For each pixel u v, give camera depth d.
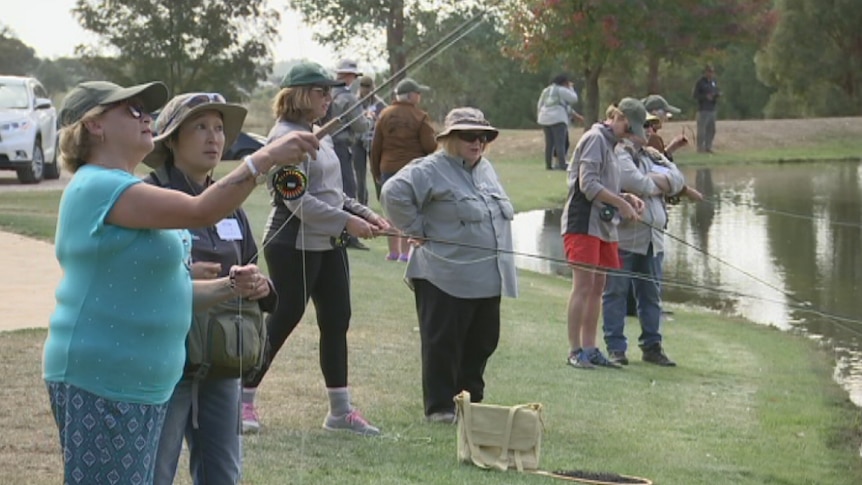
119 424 5.50
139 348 5.53
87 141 5.66
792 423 11.28
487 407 8.94
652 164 13.77
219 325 6.39
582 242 12.59
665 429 10.65
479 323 10.18
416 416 10.14
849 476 9.71
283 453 8.78
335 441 9.22
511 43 36.31
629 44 36.66
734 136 46.00
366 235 9.23
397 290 16.25
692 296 18.75
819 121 48.28
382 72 34.31
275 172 8.00
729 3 38.72
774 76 64.50
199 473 6.65
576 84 58.19
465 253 9.98
